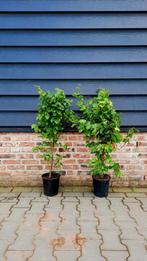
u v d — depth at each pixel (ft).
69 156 9.20
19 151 9.18
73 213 7.68
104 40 8.68
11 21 8.60
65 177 9.30
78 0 8.52
